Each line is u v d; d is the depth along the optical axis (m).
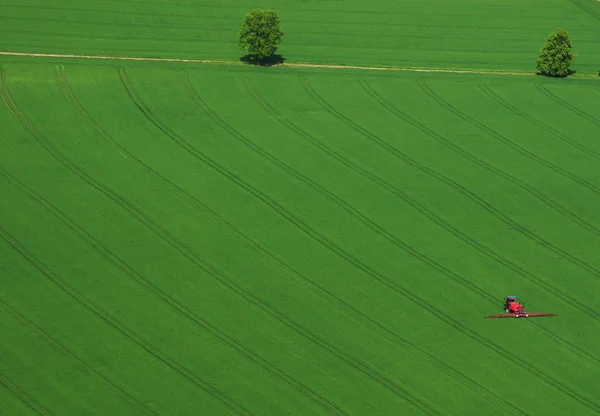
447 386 172.88
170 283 190.25
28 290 186.12
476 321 187.12
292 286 191.62
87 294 186.12
